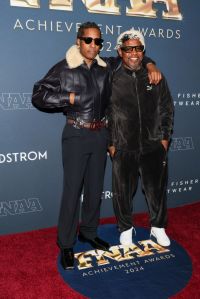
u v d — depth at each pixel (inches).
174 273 98.0
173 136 136.1
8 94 109.4
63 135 98.7
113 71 100.8
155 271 99.0
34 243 113.9
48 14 108.5
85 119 94.6
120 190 109.0
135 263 102.9
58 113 117.2
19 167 116.3
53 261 103.7
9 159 114.4
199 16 129.9
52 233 121.0
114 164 107.7
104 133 99.2
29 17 106.6
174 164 139.0
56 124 117.7
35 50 109.3
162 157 108.0
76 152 95.9
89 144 96.1
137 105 102.3
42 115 115.3
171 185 140.5
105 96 96.9
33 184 119.3
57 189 122.9
